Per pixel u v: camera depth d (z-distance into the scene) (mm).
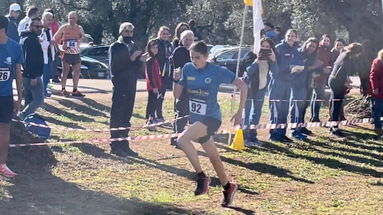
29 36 11633
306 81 13703
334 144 13500
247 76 12422
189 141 7949
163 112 15828
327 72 14812
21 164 9438
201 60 7980
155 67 13461
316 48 13828
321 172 10859
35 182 8891
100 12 41781
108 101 16188
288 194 9266
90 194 8477
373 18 21859
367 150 13078
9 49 8578
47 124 11891
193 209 8117
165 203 8312
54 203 7973
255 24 12242
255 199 8867
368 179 10531
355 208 8672
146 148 11648
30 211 7578
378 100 14461
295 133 13695
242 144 12141
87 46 30469
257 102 12555
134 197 8477
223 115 15758
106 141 10734
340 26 24250
